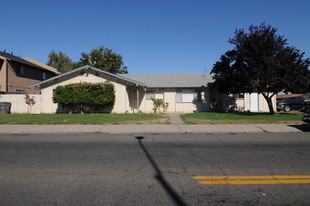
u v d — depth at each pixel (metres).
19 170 5.09
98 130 11.35
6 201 3.53
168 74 26.67
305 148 7.27
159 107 22.17
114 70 44.06
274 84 16.53
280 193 3.80
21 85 29.19
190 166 5.34
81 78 20.20
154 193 3.80
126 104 20.20
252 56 16.27
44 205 3.39
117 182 4.31
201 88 22.67
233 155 6.39
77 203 3.45
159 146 7.68
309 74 15.57
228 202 3.47
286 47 15.91
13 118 15.18
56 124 13.19
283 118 14.96
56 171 5.00
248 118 15.09
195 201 3.50
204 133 10.55
